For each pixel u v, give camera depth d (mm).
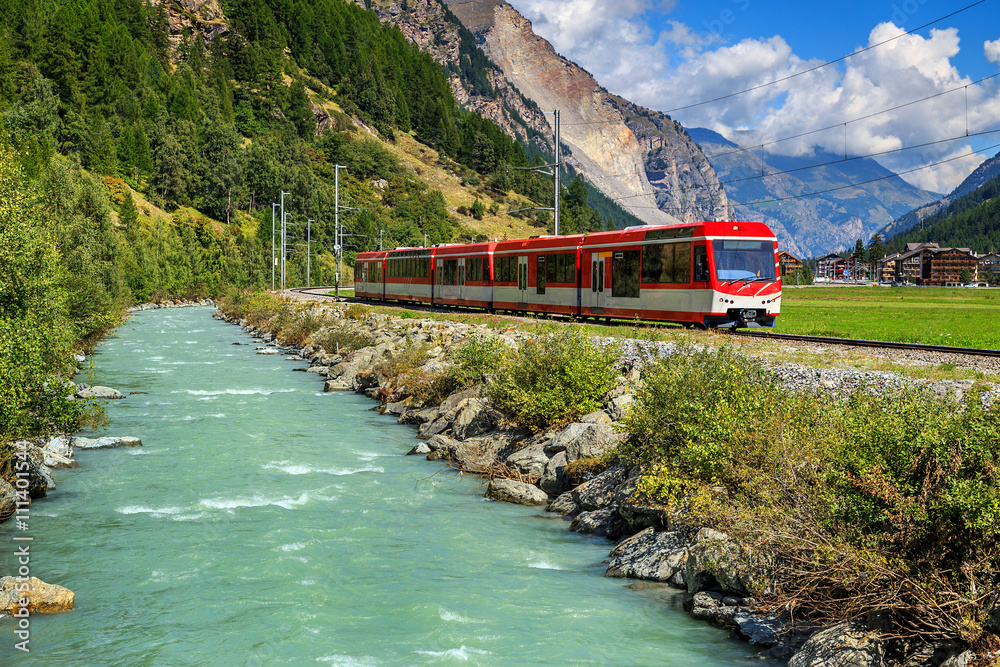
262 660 7766
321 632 8438
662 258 29719
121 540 11539
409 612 8961
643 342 20953
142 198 155500
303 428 20625
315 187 197500
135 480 15094
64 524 12297
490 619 8773
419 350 26938
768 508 8867
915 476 7848
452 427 18609
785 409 10664
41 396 12828
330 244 186625
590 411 16219
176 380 30016
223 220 172875
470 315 40594
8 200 14352
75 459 16859
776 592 8367
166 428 20438
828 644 7055
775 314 27672
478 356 21516
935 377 15242
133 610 9023
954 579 6949
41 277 14039
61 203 54094
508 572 10312
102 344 45344
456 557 10914
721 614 8570
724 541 9078
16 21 171000
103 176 140375
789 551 8469
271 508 13297
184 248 120312
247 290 96688
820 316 46219
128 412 22844
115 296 55969
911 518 7344
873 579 7340
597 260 33656
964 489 6934
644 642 8141
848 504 7945
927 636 7008
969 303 72875
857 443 8633
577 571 10367
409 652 7949
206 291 113312
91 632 8414
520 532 12109
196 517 12742
